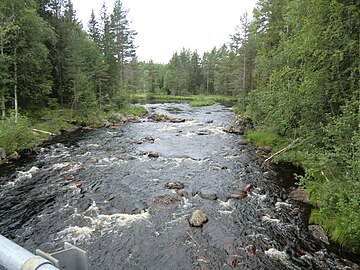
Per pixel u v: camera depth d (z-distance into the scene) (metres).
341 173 11.23
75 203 13.48
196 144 25.86
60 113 35.34
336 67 13.40
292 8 16.47
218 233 11.02
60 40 38.62
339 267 9.07
